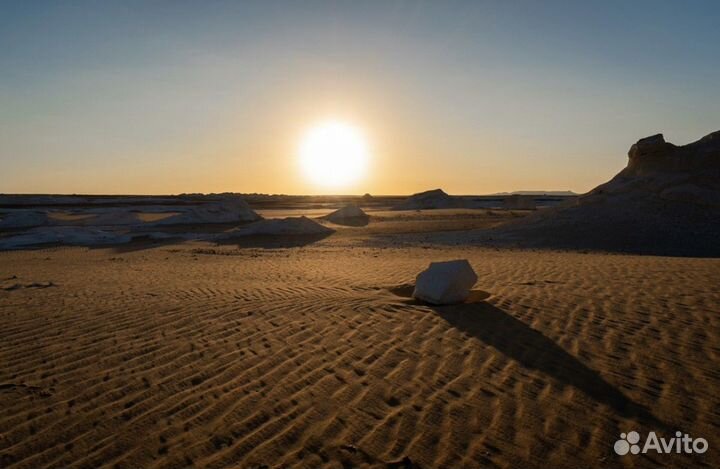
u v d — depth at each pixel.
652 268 10.91
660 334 6.07
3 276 12.84
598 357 5.44
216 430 4.00
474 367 5.27
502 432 3.93
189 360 5.54
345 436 3.90
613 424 4.03
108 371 5.22
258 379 5.00
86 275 12.79
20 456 3.65
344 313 7.52
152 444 3.80
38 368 5.31
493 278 10.48
